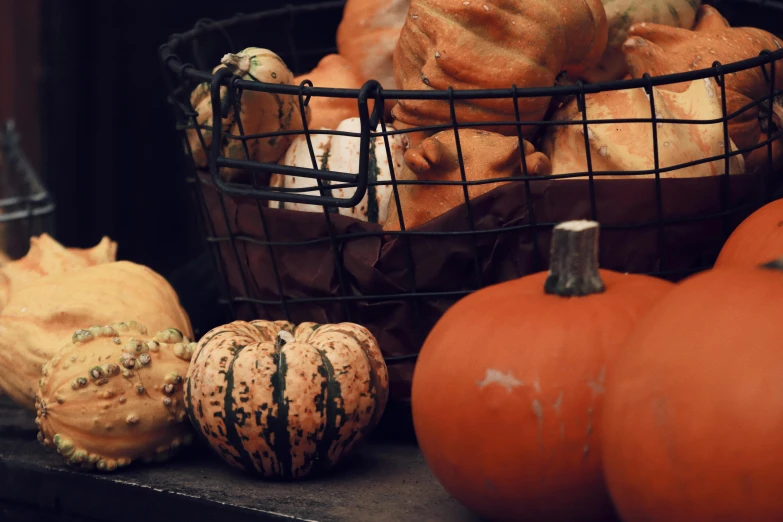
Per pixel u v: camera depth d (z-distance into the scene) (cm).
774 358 77
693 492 78
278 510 90
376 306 99
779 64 105
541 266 96
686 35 105
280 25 165
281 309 104
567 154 98
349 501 92
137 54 189
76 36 188
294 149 106
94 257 113
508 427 83
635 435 79
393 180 95
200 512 92
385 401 96
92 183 193
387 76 111
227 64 102
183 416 96
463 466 85
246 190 98
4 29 203
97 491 95
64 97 189
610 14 108
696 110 99
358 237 98
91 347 95
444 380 85
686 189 96
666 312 81
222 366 92
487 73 98
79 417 94
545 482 83
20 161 158
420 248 97
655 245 96
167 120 191
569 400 82
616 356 83
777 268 82
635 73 105
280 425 92
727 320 79
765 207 94
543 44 98
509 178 94
